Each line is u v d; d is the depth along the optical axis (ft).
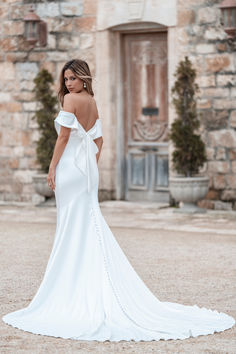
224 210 34.63
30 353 13.06
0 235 27.91
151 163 37.78
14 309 16.53
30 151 39.73
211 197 34.96
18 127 39.99
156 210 35.19
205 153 34.14
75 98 15.69
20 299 17.51
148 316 15.21
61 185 15.71
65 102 15.69
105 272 15.17
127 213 34.27
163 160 37.42
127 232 28.43
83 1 37.83
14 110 39.99
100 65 37.73
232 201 34.47
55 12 38.55
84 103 15.80
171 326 14.84
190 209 33.71
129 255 23.38
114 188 38.29
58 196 15.84
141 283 15.78
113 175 38.19
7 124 40.19
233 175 34.35
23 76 39.65
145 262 22.17
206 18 34.68
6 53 39.99
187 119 33.81
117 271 15.43
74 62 15.85
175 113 35.65
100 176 38.09
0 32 39.96
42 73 37.78
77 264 15.49
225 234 27.81
